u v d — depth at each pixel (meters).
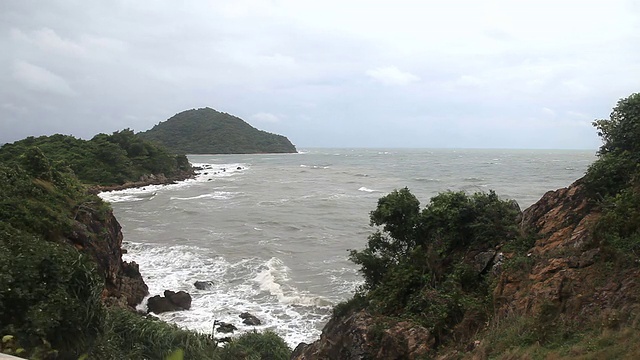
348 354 13.41
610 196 12.62
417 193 61.62
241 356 15.03
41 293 10.35
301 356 15.55
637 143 13.40
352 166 128.38
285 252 32.19
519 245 14.28
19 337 8.98
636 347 7.64
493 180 79.19
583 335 8.98
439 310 13.05
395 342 12.47
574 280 10.62
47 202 20.89
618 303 9.24
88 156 73.12
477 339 11.34
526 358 9.07
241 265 28.89
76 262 11.95
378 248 18.64
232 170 112.44
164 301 21.78
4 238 13.76
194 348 13.86
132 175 76.12
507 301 12.00
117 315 14.45
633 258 9.94
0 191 18.83
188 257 30.64
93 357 10.22
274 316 21.05
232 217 46.34
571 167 112.94
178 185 79.25
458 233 16.39
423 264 15.98
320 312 21.39
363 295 16.73
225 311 21.58
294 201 57.78
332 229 40.09
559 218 13.91
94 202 24.83
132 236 36.91
